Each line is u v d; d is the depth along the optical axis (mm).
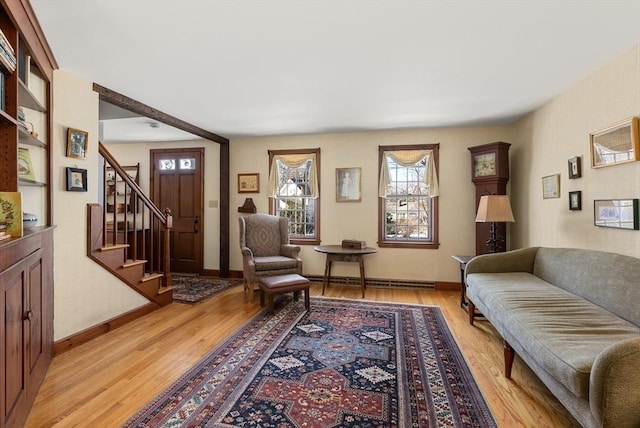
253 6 1871
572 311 2176
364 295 4465
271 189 5320
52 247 2488
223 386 2160
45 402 1980
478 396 2059
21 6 1836
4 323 1505
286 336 3004
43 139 2580
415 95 3377
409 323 3357
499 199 3625
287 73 2820
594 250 2703
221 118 4230
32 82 2447
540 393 2092
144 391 2104
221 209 5492
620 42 2291
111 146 5930
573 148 3096
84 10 1910
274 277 3867
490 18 1998
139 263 3559
